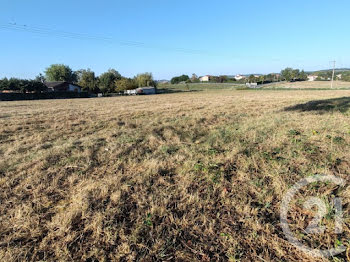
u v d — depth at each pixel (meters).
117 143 5.41
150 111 13.08
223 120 8.70
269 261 1.87
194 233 2.24
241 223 2.35
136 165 3.97
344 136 5.16
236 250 2.00
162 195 2.89
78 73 77.50
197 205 2.67
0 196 3.04
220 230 2.26
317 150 4.30
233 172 3.50
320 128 6.06
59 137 6.84
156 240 2.12
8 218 2.54
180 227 2.31
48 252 2.04
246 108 12.55
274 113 9.61
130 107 16.55
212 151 4.39
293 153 4.15
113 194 2.91
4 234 2.29
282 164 3.66
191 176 3.37
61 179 3.53
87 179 3.45
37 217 2.52
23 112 14.60
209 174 3.43
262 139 5.21
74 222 2.42
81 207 2.63
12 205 2.83
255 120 8.02
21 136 7.05
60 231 2.26
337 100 13.98
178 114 11.23
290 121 7.29
